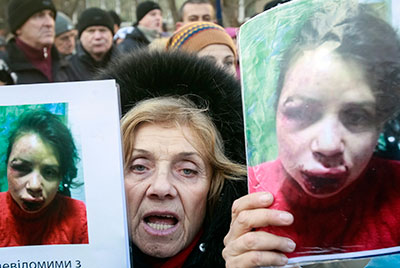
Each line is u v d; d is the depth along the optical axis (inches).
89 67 112.0
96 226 39.2
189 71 49.9
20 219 39.5
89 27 111.5
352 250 32.1
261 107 34.0
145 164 46.7
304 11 32.7
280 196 33.1
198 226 48.1
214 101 49.6
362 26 31.2
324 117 31.4
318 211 32.4
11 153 39.6
